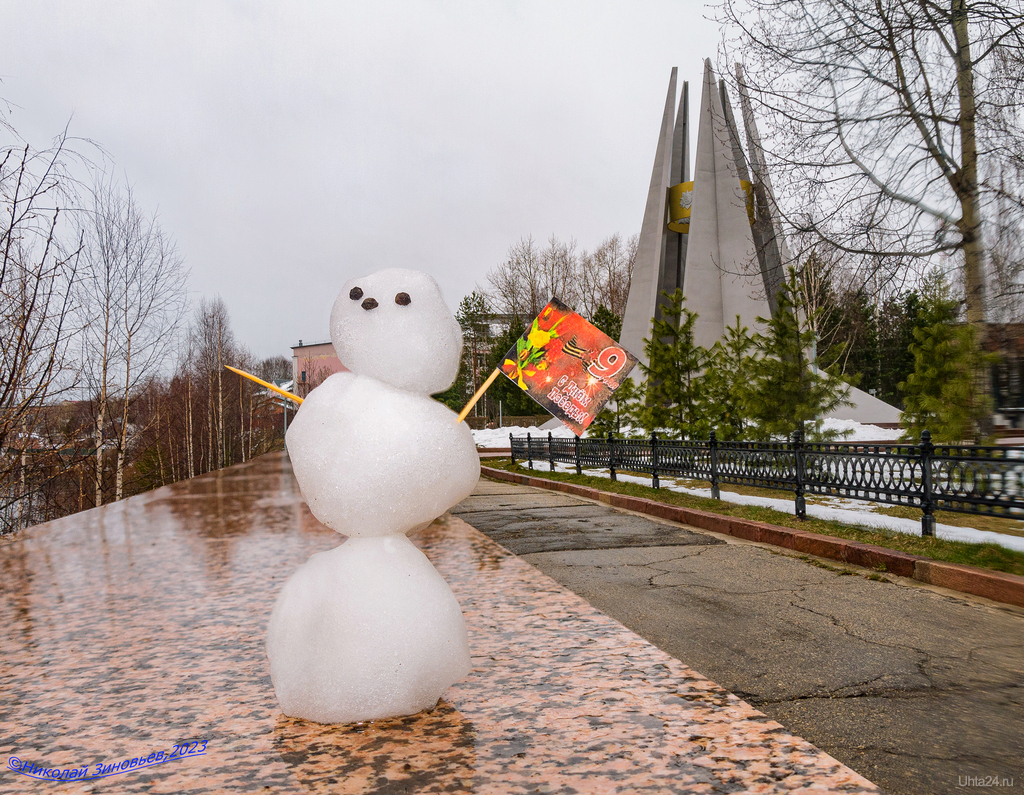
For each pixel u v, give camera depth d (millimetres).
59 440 10156
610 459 14750
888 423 26656
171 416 33688
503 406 57812
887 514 9391
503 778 1907
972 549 6426
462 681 2785
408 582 2416
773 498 11352
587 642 3348
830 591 5797
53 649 3332
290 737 2240
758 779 1886
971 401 11344
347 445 2342
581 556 7398
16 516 10805
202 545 6762
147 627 3725
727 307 26141
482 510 11430
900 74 13148
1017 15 12266
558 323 2809
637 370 28906
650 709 2445
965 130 13039
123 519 9367
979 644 4367
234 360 44594
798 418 13172
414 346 2471
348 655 2322
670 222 29938
